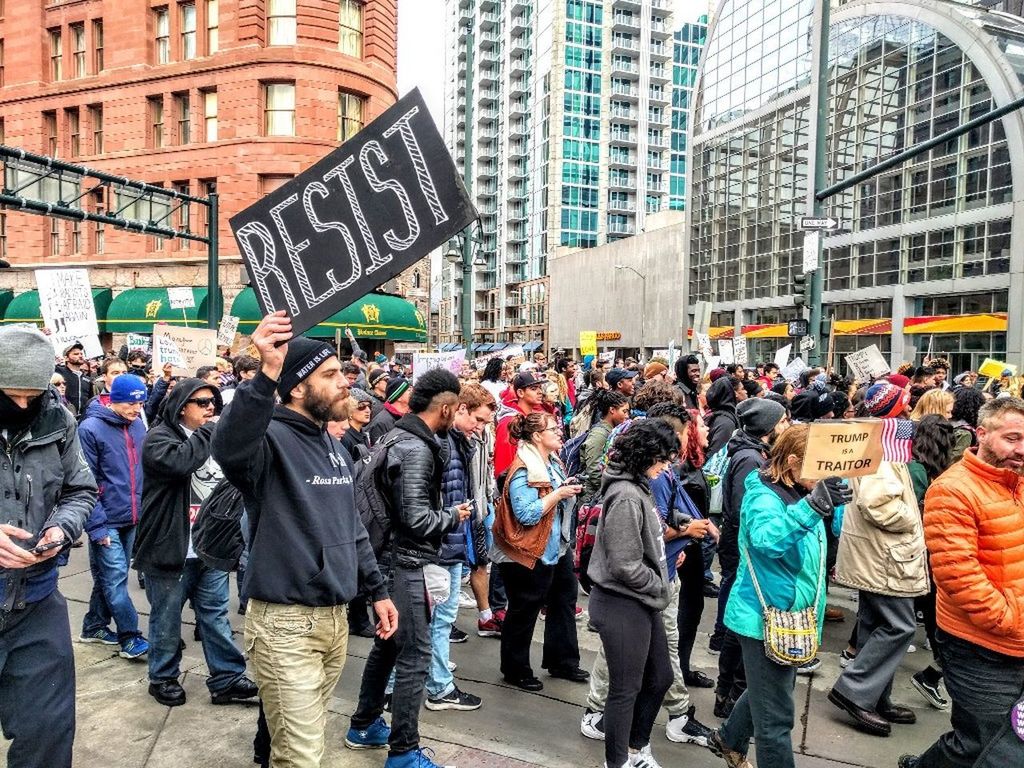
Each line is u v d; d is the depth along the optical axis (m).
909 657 5.57
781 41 43.38
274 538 2.80
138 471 5.24
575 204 89.69
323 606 2.86
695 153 52.91
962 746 3.27
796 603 3.25
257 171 25.67
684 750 4.08
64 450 2.99
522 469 4.54
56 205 13.45
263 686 2.79
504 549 4.60
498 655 5.38
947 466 4.85
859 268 38.00
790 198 42.97
